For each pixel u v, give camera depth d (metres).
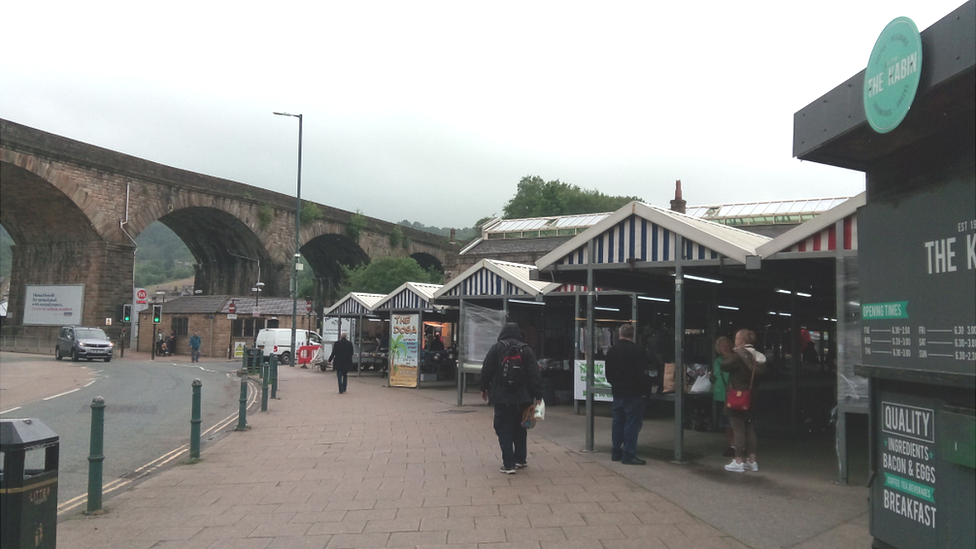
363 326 29.95
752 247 8.26
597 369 12.12
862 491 6.84
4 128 37.38
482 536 5.46
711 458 8.69
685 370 11.21
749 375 7.87
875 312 4.30
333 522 5.96
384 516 6.11
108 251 43.62
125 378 24.75
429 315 23.12
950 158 3.72
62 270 45.97
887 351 4.18
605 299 16.02
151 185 45.84
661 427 11.66
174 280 170.12
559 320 18.41
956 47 3.26
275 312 48.06
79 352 36.28
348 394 18.06
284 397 17.39
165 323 48.38
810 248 7.42
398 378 20.08
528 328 16.36
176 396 18.23
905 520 4.06
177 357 45.12
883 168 4.27
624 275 10.70
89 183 42.28
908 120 3.77
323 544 5.36
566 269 9.57
